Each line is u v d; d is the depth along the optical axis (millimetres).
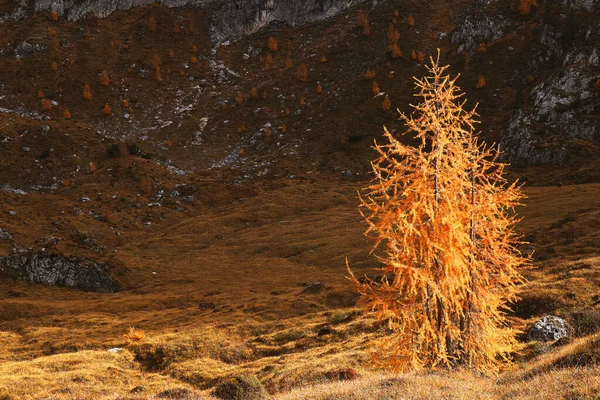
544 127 137375
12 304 69062
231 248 98875
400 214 19047
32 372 38625
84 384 35594
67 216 112438
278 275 79812
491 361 21562
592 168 115438
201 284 79125
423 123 20219
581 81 141875
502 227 21391
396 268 19125
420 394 16484
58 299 77188
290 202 123188
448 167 19766
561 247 58875
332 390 19312
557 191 101750
